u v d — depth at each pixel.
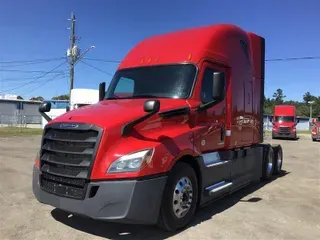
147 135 5.34
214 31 7.22
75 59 37.00
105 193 4.85
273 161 10.81
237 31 8.12
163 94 6.38
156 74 6.68
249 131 8.62
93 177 4.91
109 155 4.98
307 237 5.57
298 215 6.72
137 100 6.34
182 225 5.70
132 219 4.87
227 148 7.38
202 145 6.30
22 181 9.07
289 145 26.45
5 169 10.73
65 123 5.34
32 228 5.65
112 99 6.83
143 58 7.13
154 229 5.69
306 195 8.39
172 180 5.43
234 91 7.69
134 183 4.84
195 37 7.02
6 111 62.22
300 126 79.50
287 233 5.71
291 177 10.95
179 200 5.58
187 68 6.48
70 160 5.18
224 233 5.60
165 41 7.24
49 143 5.54
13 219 6.06
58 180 5.26
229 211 6.87
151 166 5.00
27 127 44.44
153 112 5.16
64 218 6.13
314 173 11.80
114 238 5.29
